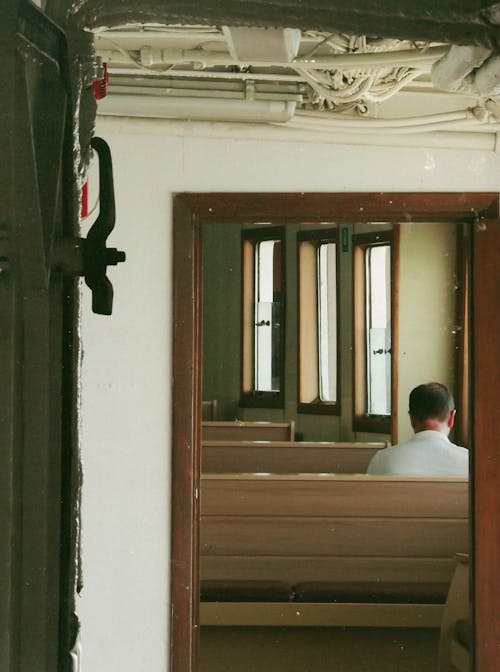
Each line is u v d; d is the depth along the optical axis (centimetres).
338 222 468
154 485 453
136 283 457
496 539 439
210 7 166
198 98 425
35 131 140
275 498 635
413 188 457
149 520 452
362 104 445
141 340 456
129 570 452
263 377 1123
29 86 138
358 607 625
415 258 921
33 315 142
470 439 452
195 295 459
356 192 456
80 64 166
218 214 460
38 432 144
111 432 454
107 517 453
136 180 457
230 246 1144
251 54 354
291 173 457
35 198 140
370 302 980
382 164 457
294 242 1062
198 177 457
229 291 1145
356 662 621
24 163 139
